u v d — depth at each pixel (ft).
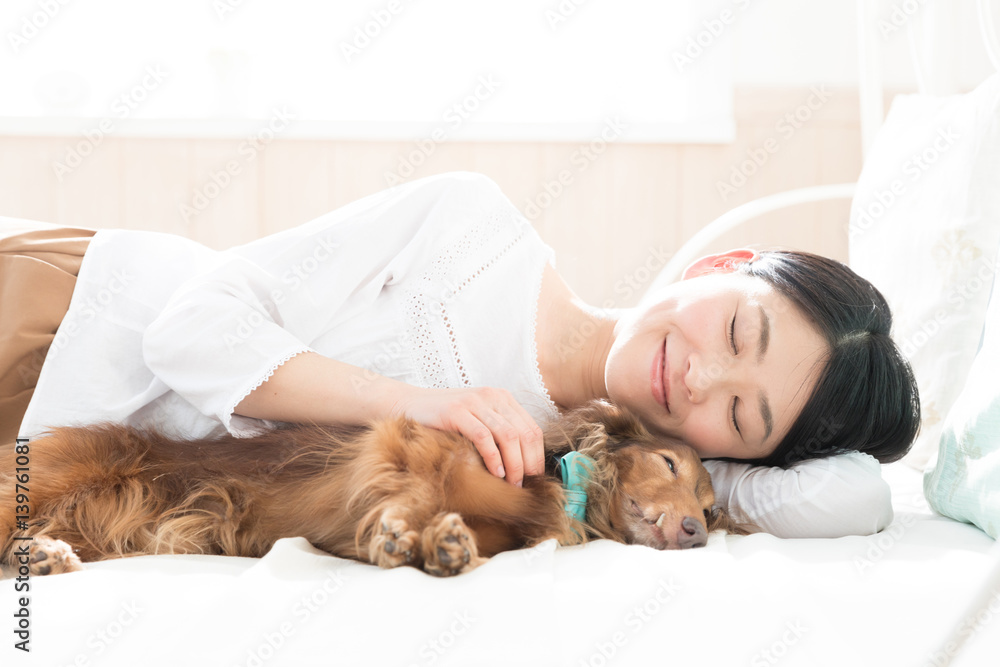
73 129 7.99
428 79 9.11
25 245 4.53
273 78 8.96
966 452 4.11
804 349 4.31
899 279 5.72
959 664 2.35
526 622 2.57
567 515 3.96
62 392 4.33
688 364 4.28
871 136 7.21
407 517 3.37
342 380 4.00
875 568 3.22
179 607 2.68
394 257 4.68
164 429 4.49
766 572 3.05
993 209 5.30
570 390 4.92
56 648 2.38
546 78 9.20
